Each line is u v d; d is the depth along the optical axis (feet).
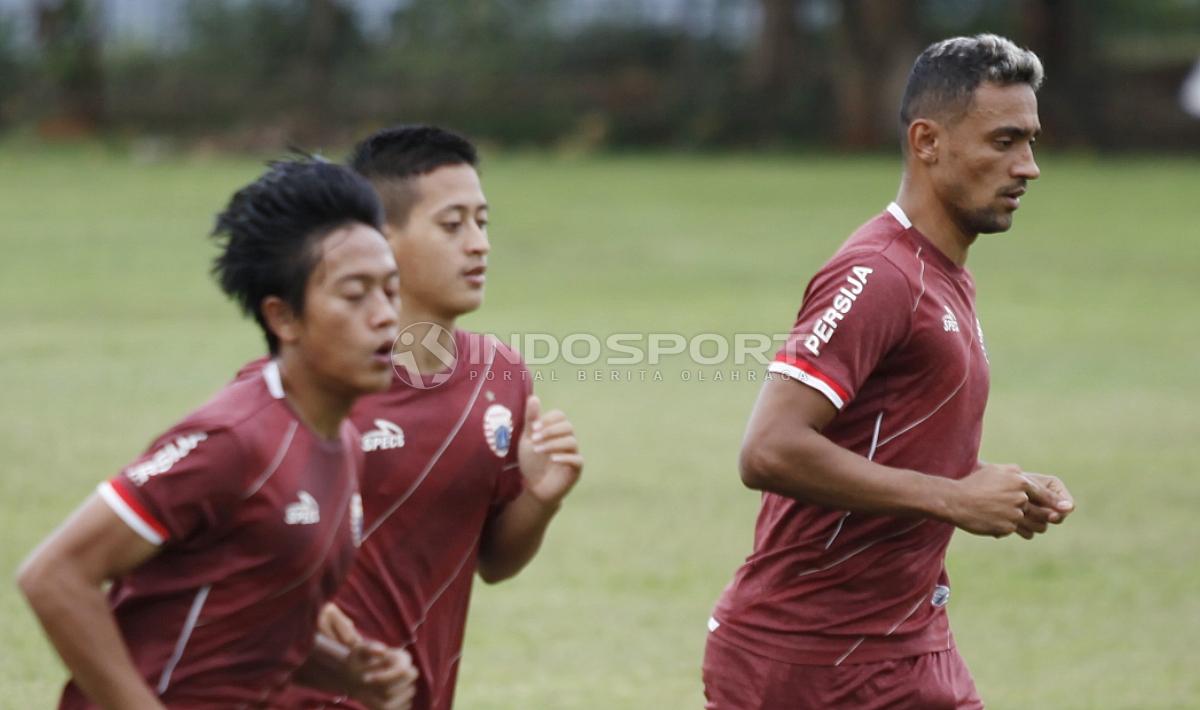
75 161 373.81
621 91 463.01
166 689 35.32
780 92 452.35
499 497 45.80
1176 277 215.72
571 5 497.05
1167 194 328.49
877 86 427.74
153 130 439.63
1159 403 134.72
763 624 48.55
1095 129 442.50
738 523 97.66
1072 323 177.78
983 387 48.88
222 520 34.63
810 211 292.40
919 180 48.21
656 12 495.00
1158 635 77.56
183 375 141.90
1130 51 495.00
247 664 35.83
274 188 35.24
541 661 73.00
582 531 95.45
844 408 47.16
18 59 449.89
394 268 35.86
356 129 439.22
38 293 189.47
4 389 134.51
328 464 36.24
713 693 50.11
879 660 47.88
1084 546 93.20
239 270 35.47
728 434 122.31
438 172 44.55
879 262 46.42
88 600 33.73
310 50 456.04
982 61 46.96
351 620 43.55
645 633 77.30
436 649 45.06
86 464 108.68
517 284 202.59
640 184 342.64
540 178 356.79
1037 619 79.97
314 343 35.22
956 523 45.11
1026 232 265.34
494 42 479.82
